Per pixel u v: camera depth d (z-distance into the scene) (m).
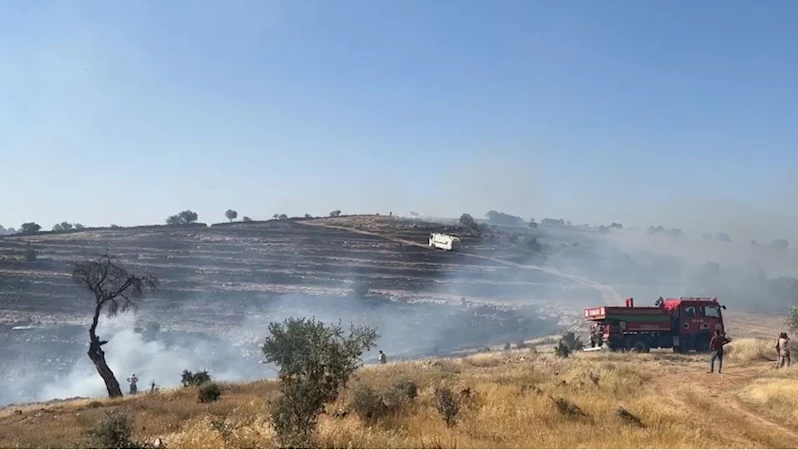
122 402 26.17
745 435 15.02
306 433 13.77
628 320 40.16
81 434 17.64
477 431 14.78
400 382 20.45
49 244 110.44
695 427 15.34
